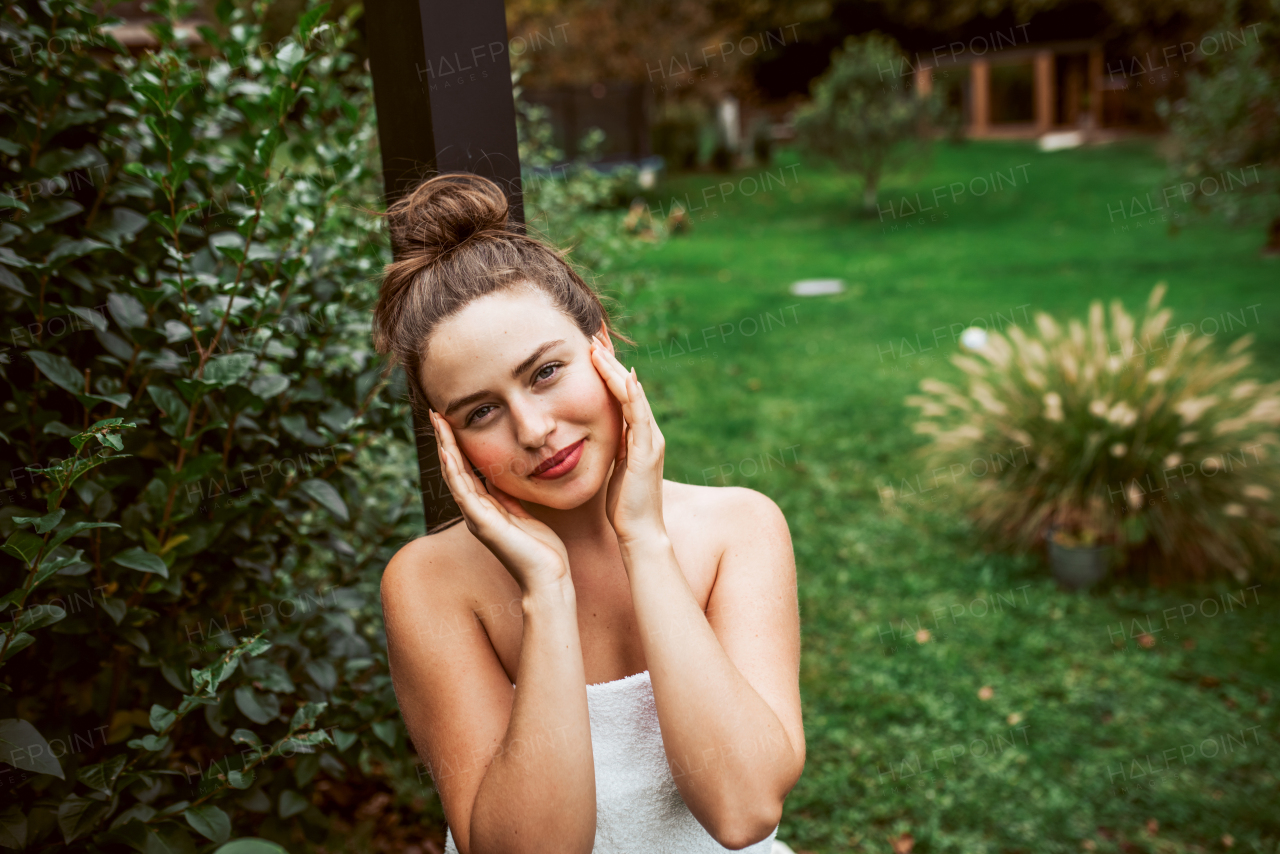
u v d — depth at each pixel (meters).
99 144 1.82
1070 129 28.00
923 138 17.33
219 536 1.78
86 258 1.78
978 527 5.18
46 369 1.50
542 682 1.08
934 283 11.35
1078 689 3.81
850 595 4.59
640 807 1.25
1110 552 4.65
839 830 3.07
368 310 2.11
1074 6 26.86
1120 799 3.19
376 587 2.13
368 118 2.46
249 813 2.07
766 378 7.96
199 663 1.73
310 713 1.59
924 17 26.83
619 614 1.28
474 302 1.10
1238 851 2.95
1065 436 4.87
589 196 4.25
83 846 1.50
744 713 1.09
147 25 2.00
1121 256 12.12
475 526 1.12
